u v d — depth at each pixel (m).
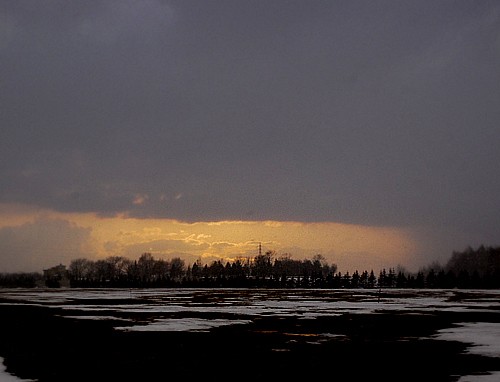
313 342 32.12
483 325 40.53
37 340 33.31
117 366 25.02
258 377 22.67
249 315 49.75
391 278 163.88
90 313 52.66
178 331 37.38
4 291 127.12
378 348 29.77
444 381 21.83
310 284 164.12
